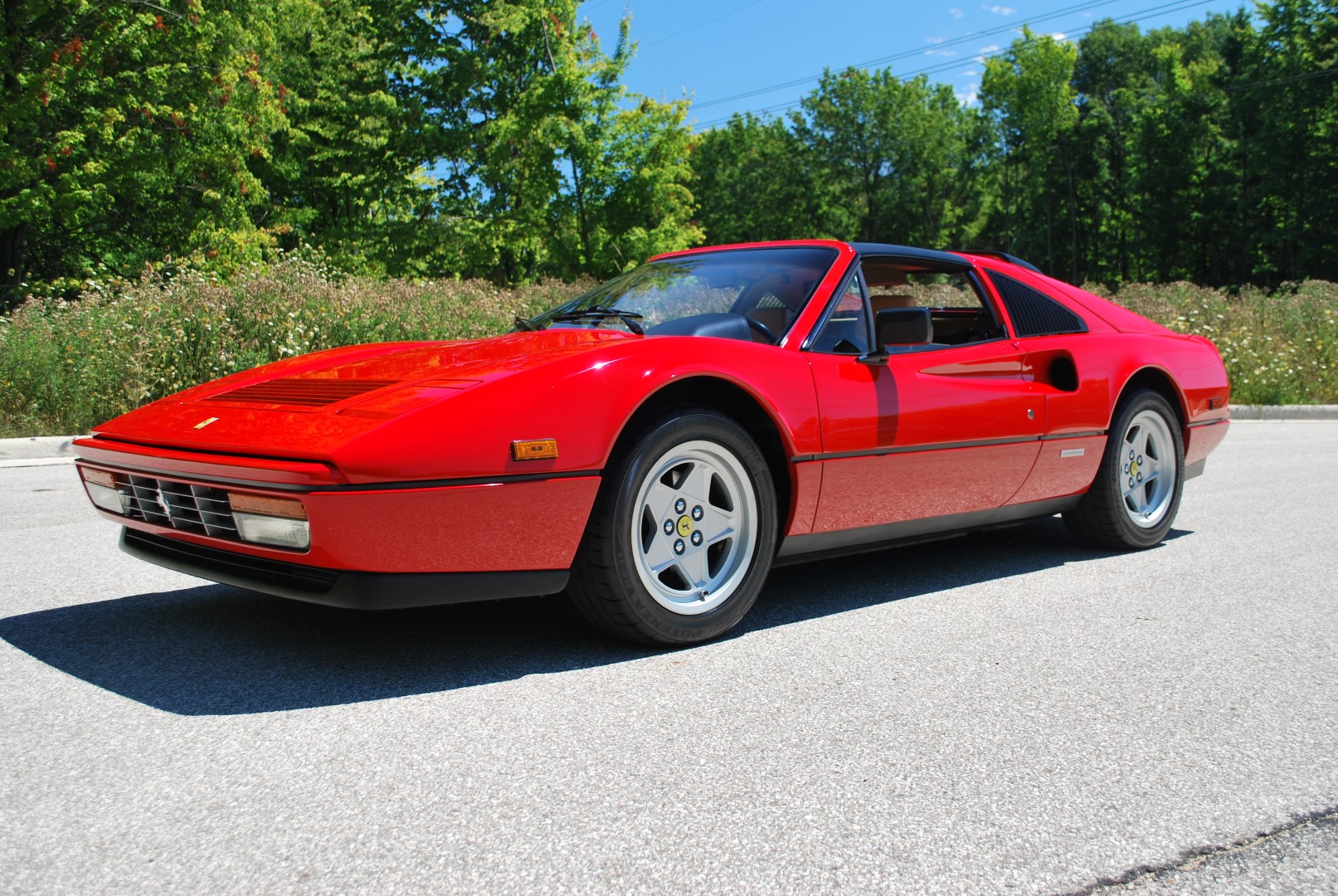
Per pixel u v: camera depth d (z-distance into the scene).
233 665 2.48
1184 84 50.66
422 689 2.32
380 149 26.11
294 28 24.97
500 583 2.36
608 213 25.45
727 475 2.72
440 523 2.22
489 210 25.75
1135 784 1.87
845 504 3.01
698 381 2.66
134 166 17.41
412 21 26.05
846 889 1.47
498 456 2.26
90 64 16.59
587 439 2.39
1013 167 62.00
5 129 16.19
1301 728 2.17
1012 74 57.19
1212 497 5.55
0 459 6.73
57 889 1.43
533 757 1.94
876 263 3.40
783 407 2.79
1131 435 4.05
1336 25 41.38
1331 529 4.59
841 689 2.37
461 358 2.67
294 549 2.18
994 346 3.52
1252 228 48.56
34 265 20.30
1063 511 3.94
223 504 2.31
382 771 1.86
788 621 3.01
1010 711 2.25
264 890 1.43
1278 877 1.54
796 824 1.68
